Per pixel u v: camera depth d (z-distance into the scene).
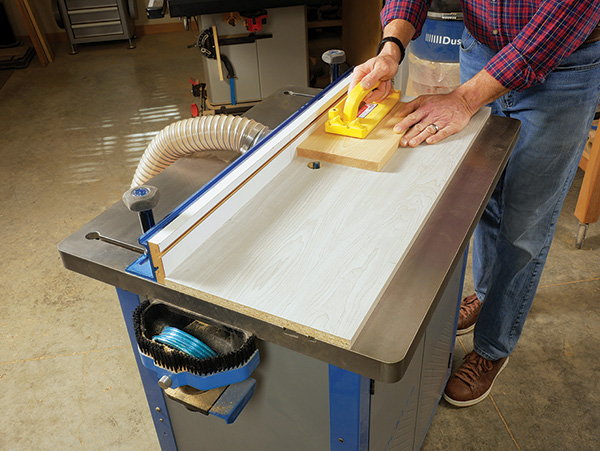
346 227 0.92
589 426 1.61
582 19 1.10
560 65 1.25
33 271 2.30
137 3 4.94
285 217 0.95
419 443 1.52
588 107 1.31
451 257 0.87
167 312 1.00
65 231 2.53
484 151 1.16
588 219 2.19
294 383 0.97
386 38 1.35
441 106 1.19
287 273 0.83
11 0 4.78
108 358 1.90
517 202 1.44
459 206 0.99
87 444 1.63
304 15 3.12
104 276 0.93
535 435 1.60
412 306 0.78
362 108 1.25
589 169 2.08
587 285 2.10
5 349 1.95
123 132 3.39
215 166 1.21
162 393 1.20
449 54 2.32
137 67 4.37
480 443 1.58
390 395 1.06
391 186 1.02
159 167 1.26
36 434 1.66
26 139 3.36
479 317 1.66
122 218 1.04
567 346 1.86
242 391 0.97
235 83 3.29
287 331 0.76
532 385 1.74
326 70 3.69
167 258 0.83
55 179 2.94
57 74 4.32
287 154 1.10
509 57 1.16
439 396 1.65
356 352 0.71
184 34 5.03
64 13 4.52
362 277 0.81
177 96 3.83
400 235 0.89
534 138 1.35
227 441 1.20
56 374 1.85
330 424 0.99
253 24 3.02
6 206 2.73
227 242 0.90
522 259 1.50
